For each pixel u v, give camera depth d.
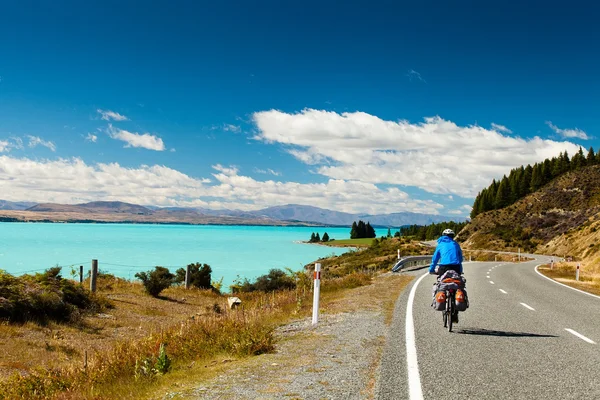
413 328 9.70
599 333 9.66
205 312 18.59
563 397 5.28
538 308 13.70
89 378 7.52
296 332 9.95
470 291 18.45
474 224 157.50
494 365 6.70
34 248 118.94
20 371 9.99
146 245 150.00
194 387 5.87
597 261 42.56
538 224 133.62
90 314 17.05
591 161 171.12
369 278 24.23
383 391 5.39
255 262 91.06
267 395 5.30
